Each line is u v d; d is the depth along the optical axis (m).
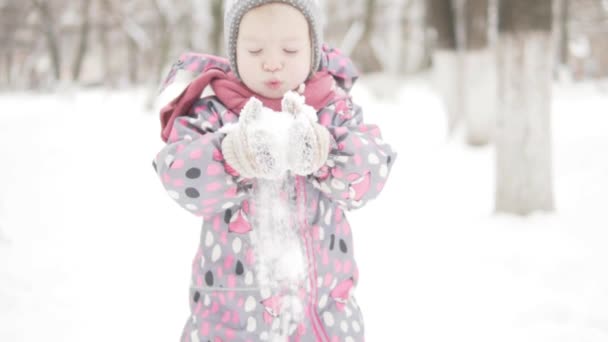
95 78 28.84
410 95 19.05
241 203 1.61
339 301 1.66
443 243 4.53
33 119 15.00
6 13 31.84
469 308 3.37
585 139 8.48
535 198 5.03
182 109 1.66
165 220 5.49
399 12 21.05
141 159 8.87
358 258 4.33
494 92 8.96
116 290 3.75
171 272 4.11
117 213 5.75
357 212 5.62
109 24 26.34
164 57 17.05
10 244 4.68
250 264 1.59
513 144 5.02
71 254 4.46
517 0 4.84
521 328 3.09
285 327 1.58
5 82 32.28
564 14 23.02
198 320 1.64
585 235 4.48
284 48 1.58
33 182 7.27
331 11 21.91
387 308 3.43
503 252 4.21
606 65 26.84
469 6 8.95
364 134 1.63
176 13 17.81
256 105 1.44
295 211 1.62
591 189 5.85
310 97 1.66
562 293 3.49
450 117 10.02
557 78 21.95
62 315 3.35
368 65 17.12
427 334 3.08
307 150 1.42
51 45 27.62
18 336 3.06
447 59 10.01
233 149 1.45
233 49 1.64
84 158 8.98
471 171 7.38
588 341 2.91
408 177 7.16
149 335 3.14
